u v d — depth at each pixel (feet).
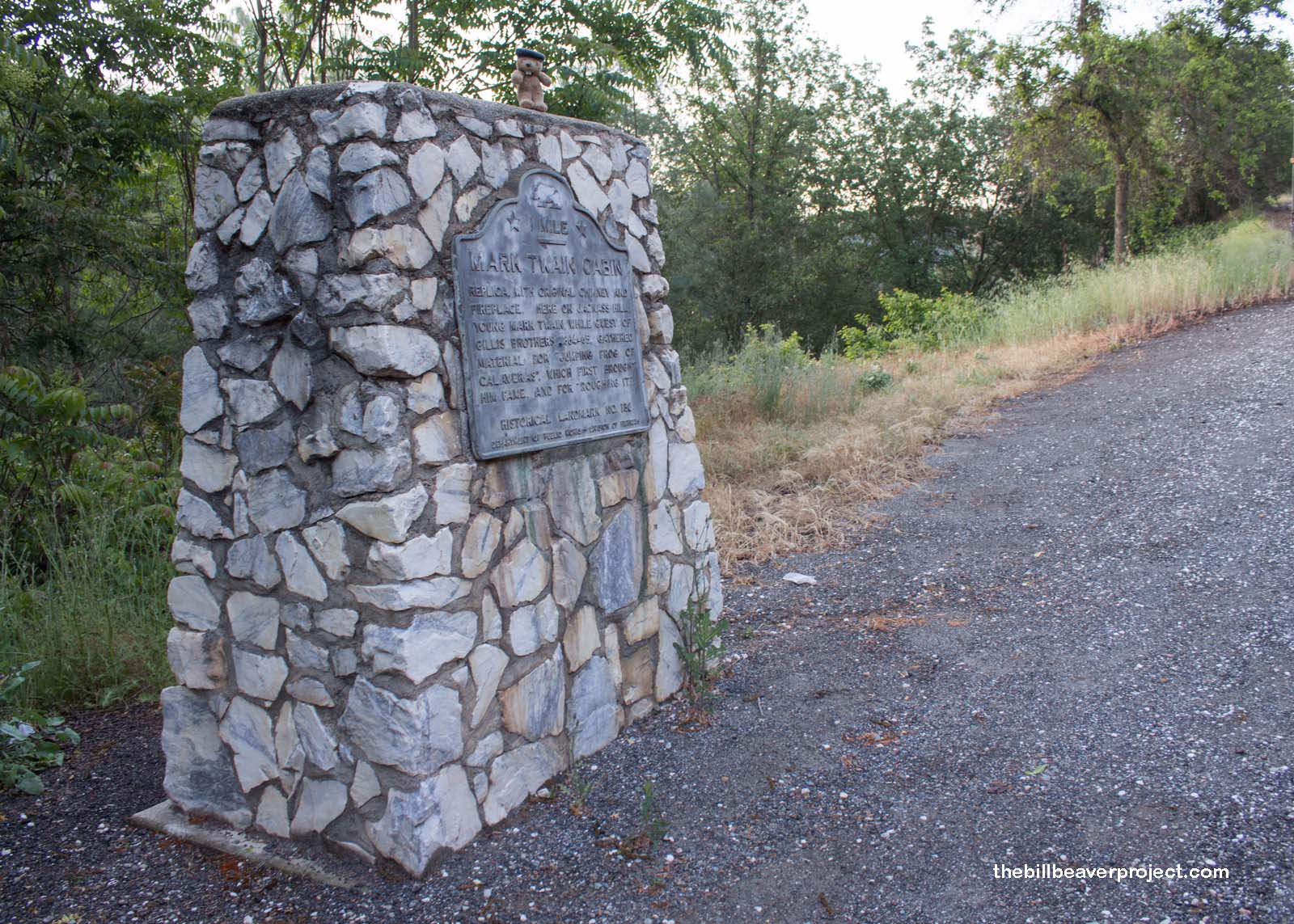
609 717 12.23
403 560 9.20
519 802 10.77
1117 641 14.17
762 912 8.93
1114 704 12.33
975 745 11.67
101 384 30.48
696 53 30.60
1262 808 9.78
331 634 9.72
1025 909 8.73
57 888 9.70
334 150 9.27
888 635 15.40
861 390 34.12
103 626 14.89
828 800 10.73
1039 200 99.66
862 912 8.86
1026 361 36.06
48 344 26.40
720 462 25.96
